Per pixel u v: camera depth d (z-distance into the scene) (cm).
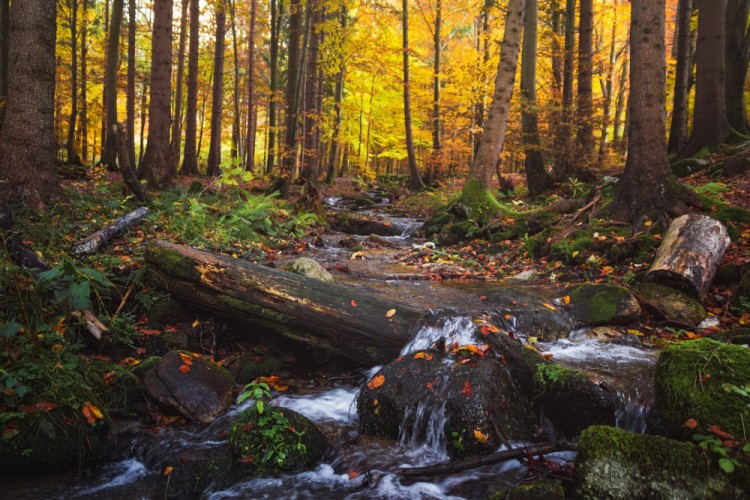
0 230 486
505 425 343
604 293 541
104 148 1675
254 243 855
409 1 2459
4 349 374
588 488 266
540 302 526
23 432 334
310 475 330
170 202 902
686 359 297
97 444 359
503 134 1136
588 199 914
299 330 474
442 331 430
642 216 738
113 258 575
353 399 433
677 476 250
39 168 690
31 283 420
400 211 1711
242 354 504
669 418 286
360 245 1032
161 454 349
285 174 1477
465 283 710
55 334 405
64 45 2348
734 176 1015
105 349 457
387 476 318
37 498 308
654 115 753
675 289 546
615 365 414
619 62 2845
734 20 1334
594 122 1502
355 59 2183
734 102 1339
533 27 1453
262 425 350
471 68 1875
